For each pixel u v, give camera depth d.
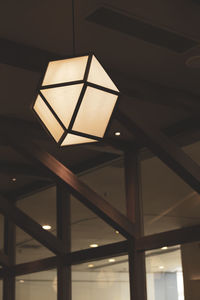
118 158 7.70
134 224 7.19
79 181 7.28
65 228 8.45
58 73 3.13
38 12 4.54
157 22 4.60
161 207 6.97
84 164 8.29
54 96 3.09
